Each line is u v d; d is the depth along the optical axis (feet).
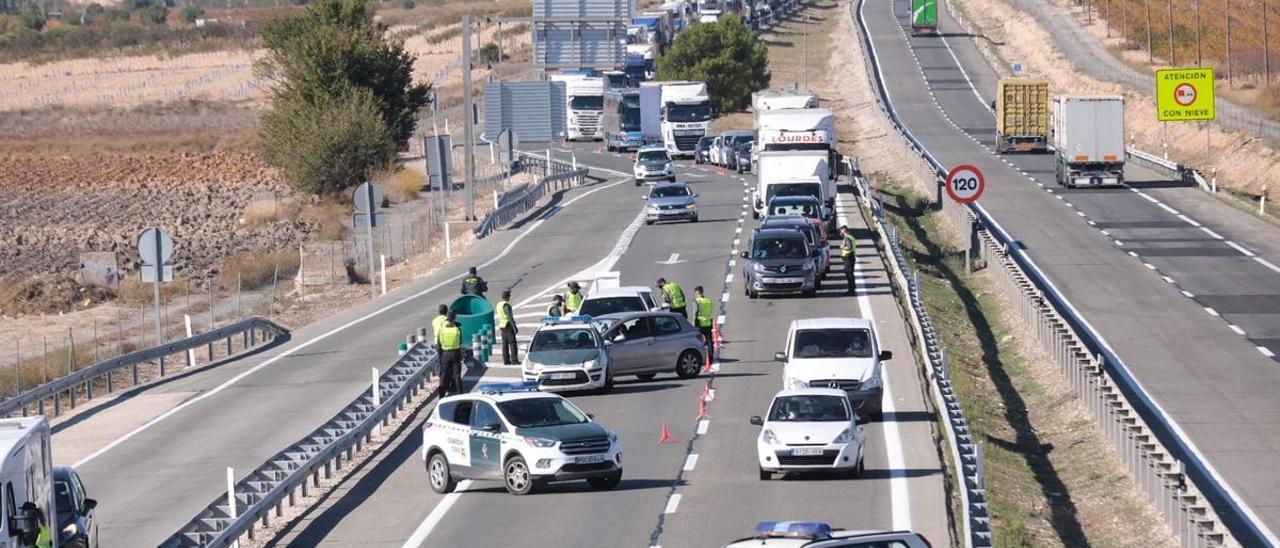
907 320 301.84
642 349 253.85
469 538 158.71
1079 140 525.34
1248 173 587.68
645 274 377.50
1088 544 177.47
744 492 175.73
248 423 232.73
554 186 614.75
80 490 141.38
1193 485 184.34
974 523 143.43
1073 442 230.27
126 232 535.60
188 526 141.90
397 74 649.20
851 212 482.28
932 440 202.69
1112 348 290.15
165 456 211.20
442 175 438.81
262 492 166.71
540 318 321.73
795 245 335.47
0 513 113.80
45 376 279.49
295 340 319.27
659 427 218.18
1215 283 355.77
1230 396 248.11
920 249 431.43
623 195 571.69
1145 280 362.12
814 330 223.92
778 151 431.43
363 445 215.10
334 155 602.44
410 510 174.50
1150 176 562.66
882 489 174.81
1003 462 213.87
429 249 461.78
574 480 183.32
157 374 296.30
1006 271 360.28
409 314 341.21
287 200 625.00
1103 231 439.63
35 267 459.73
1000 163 622.95
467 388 252.01
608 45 556.92
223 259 470.80
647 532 157.79
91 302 405.39
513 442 178.19
